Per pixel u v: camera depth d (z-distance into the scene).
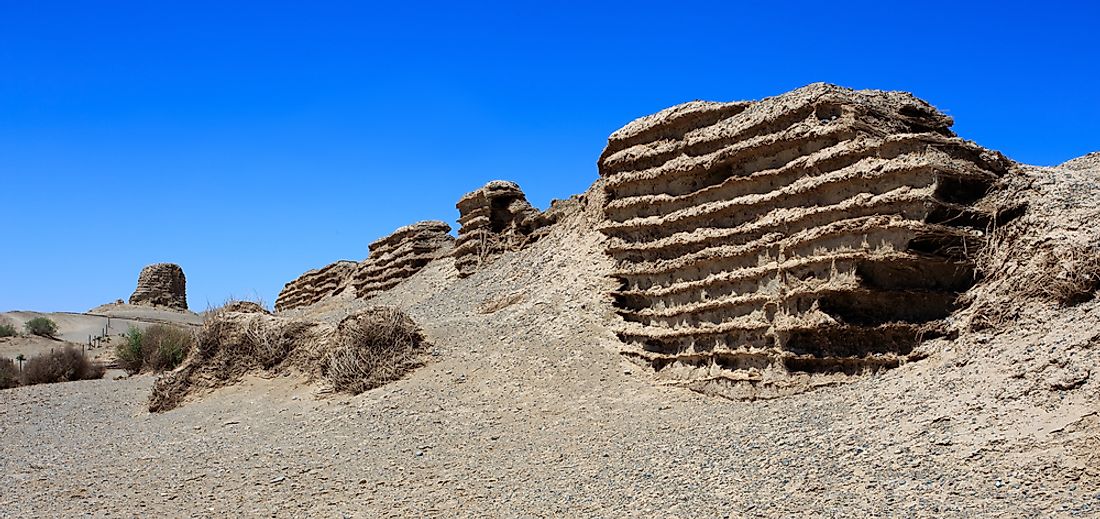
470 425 15.30
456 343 19.75
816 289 13.73
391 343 19.42
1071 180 14.01
